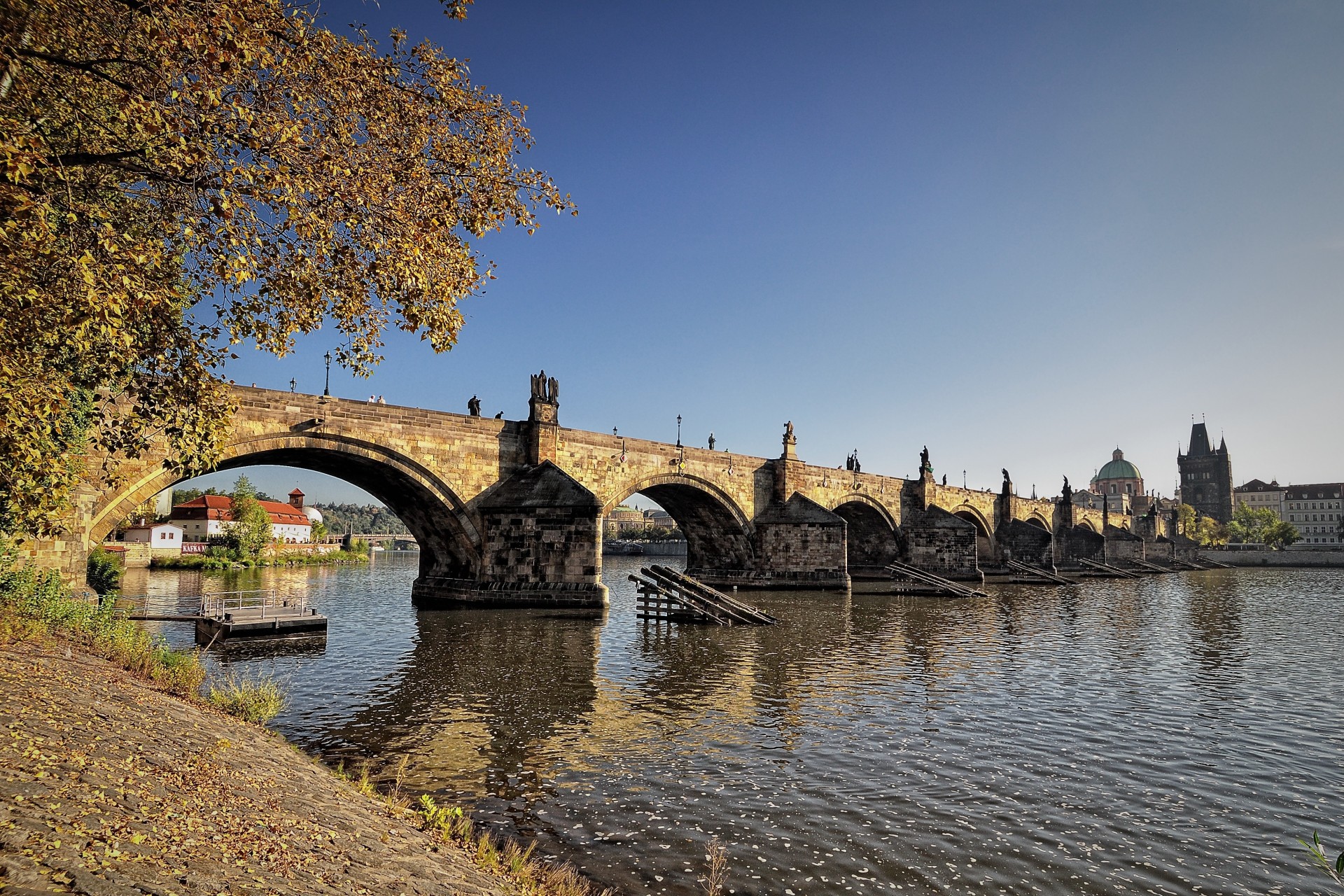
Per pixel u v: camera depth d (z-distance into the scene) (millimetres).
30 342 13094
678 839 14484
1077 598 74000
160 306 13828
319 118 13750
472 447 50562
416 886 9227
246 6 11867
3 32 10750
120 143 12773
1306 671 34062
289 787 12203
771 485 75438
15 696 12141
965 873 13344
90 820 7941
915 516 92688
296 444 41438
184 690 18812
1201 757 20547
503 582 50562
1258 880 13320
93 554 60562
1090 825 15680
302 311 14641
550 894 10953
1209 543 188875
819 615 53719
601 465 57812
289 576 91438
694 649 37250
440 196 15055
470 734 21344
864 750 20609
